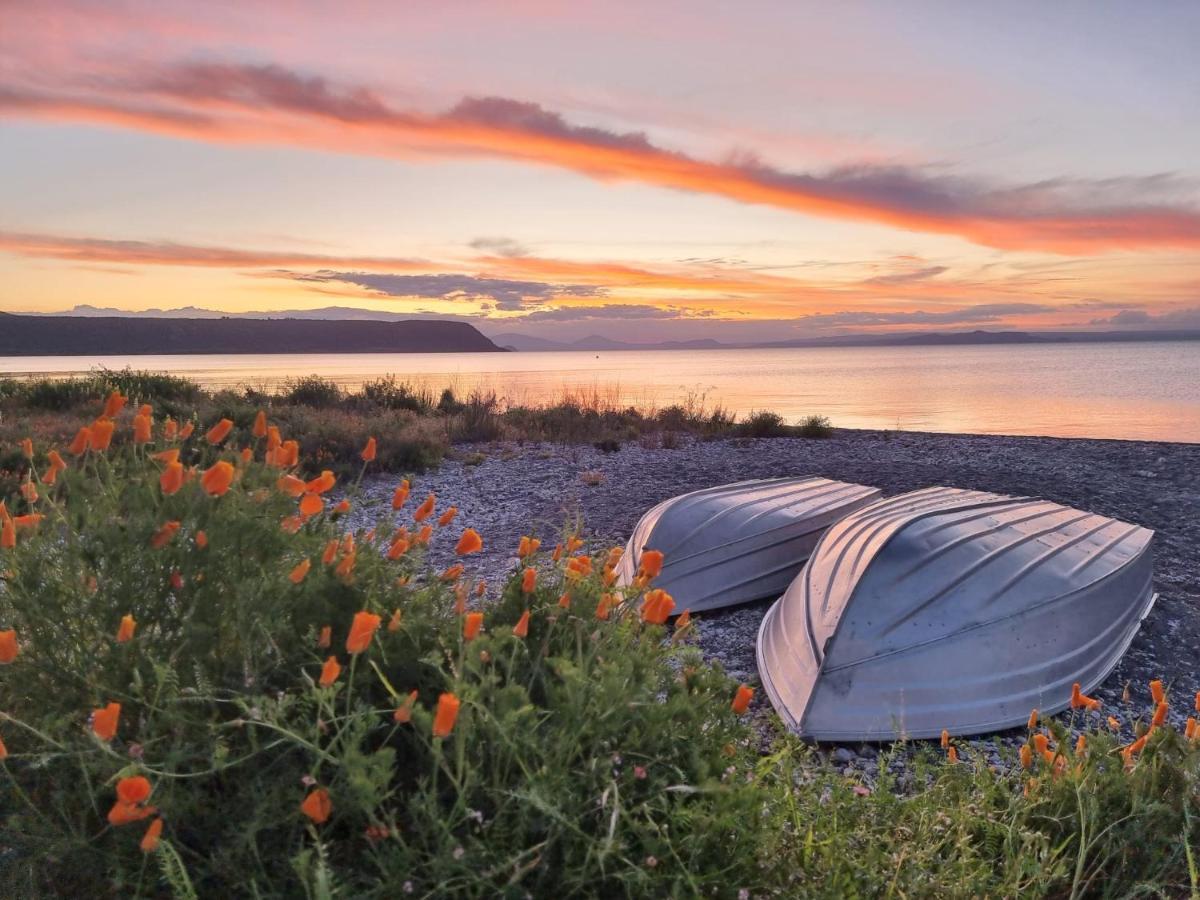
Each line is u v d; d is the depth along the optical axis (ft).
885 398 120.06
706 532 19.57
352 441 40.32
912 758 12.07
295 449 8.07
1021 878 7.75
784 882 6.61
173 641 6.69
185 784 6.11
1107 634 15.30
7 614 6.92
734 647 16.97
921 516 15.79
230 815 5.93
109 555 6.67
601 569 9.11
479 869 5.49
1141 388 142.00
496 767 5.90
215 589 7.01
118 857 5.74
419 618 7.44
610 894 5.93
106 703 6.38
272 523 7.41
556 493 34.76
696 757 6.44
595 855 5.67
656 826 5.88
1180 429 72.74
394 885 5.28
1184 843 7.61
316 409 55.72
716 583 19.13
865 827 8.11
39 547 6.93
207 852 5.92
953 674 12.94
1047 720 9.27
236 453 8.21
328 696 5.73
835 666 12.99
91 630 6.75
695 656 7.82
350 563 7.47
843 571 14.74
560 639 7.72
